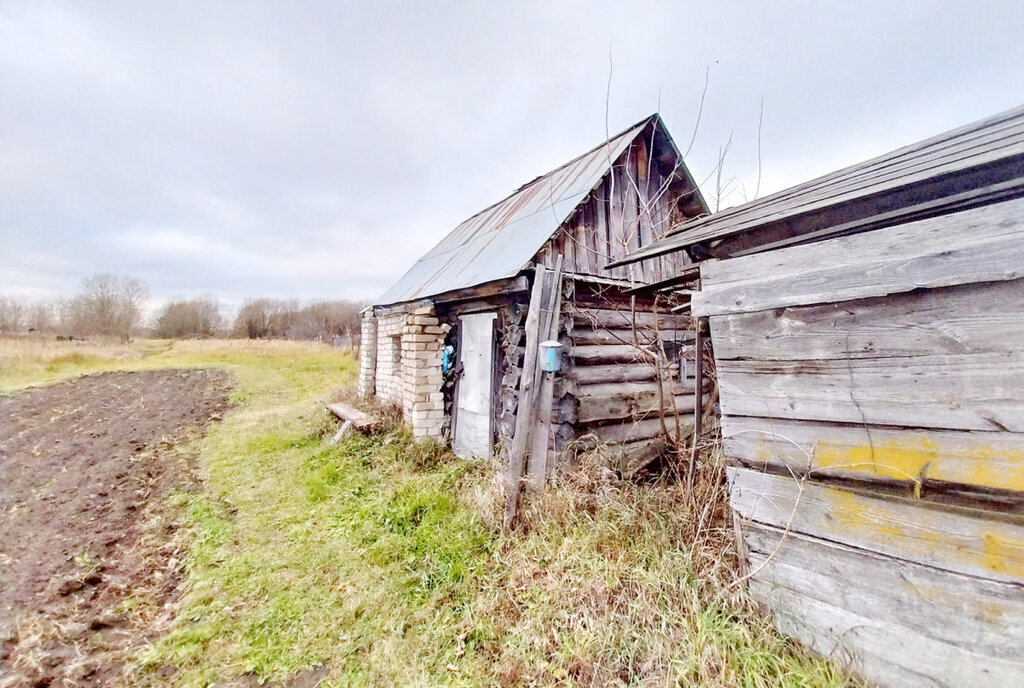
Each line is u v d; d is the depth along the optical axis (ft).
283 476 16.94
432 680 7.09
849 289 5.82
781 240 7.21
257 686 7.29
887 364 5.62
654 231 19.35
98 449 22.40
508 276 13.75
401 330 22.82
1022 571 4.60
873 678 5.71
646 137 18.67
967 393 4.97
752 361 7.13
